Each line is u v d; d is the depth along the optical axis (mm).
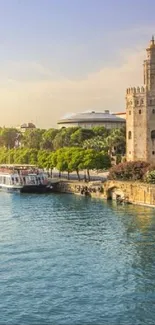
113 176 128500
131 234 75188
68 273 55406
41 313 44156
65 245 68625
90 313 44250
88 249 66188
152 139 145750
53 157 168375
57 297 47969
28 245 68625
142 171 122562
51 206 109500
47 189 146750
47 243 69875
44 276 54281
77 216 93250
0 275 54500
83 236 74250
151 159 145750
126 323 42375
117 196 121188
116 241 70688
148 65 148875
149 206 108125
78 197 129875
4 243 69812
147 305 46062
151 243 69062
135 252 64375
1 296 48156
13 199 125750
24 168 164000
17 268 57188
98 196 128625
